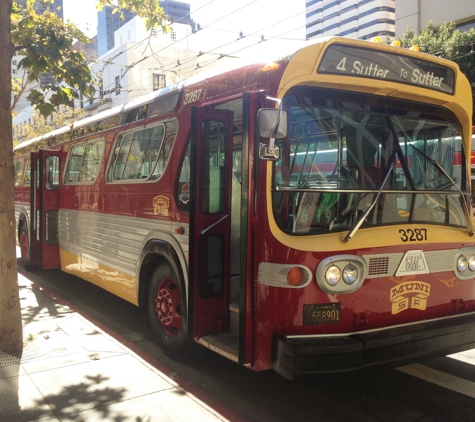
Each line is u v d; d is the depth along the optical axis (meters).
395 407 4.26
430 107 4.71
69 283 9.78
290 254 3.81
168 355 5.52
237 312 4.64
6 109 5.19
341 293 3.91
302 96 4.04
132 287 6.32
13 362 5.07
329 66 4.02
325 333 3.87
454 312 4.53
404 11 23.61
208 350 5.53
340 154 4.18
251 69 4.29
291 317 3.80
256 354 3.95
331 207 4.04
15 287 5.43
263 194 3.89
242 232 3.98
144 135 6.17
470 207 4.77
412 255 4.24
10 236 5.37
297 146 4.00
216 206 4.69
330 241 3.94
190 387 4.56
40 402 4.15
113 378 4.66
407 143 4.53
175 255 5.23
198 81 5.14
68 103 6.72
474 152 9.28
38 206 9.61
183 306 5.08
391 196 4.28
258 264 3.93
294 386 4.71
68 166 8.90
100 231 7.37
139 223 6.08
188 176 5.05
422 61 4.47
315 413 4.16
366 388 4.66
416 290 4.27
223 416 3.97
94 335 6.02
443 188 4.67
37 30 6.30
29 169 10.75
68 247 8.85
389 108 4.47
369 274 4.02
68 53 6.79
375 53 4.21
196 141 4.51
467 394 4.50
